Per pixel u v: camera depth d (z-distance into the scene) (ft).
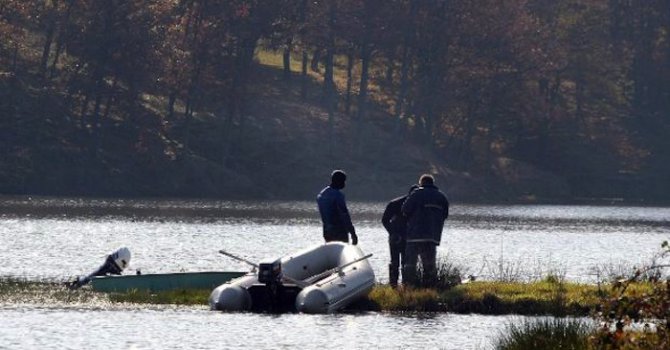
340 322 253.85
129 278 297.74
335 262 282.15
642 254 494.59
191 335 234.38
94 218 634.84
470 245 524.93
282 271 274.36
